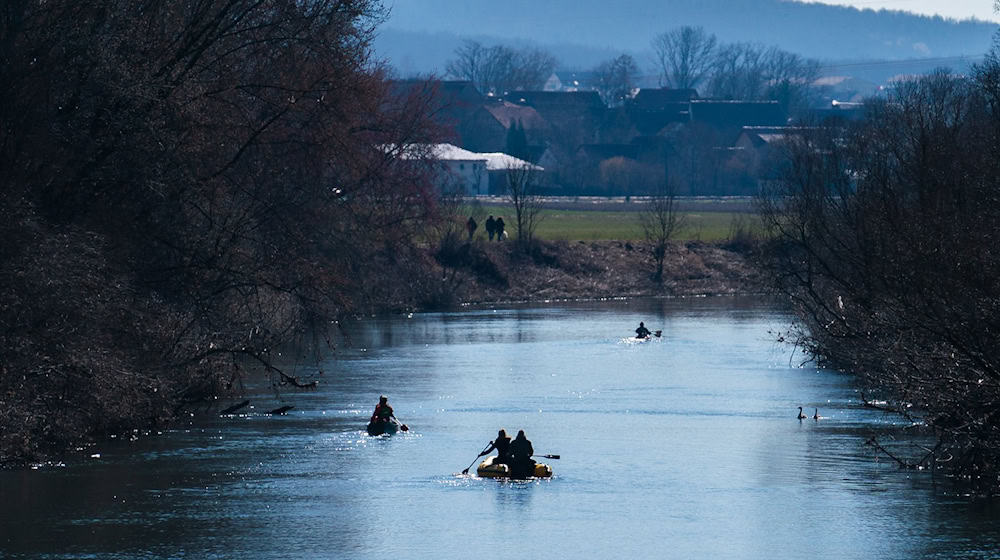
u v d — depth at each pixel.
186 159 155.50
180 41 159.75
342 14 172.88
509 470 134.25
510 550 105.00
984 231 125.44
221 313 172.88
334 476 133.88
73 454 143.50
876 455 146.12
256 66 172.25
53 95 143.88
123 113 147.75
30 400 137.12
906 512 117.38
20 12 139.50
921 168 145.88
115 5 149.38
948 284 121.25
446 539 108.50
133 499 121.56
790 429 164.50
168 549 104.19
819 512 117.69
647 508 120.25
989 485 127.44
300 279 169.88
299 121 175.12
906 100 187.75
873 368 173.25
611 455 147.25
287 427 164.12
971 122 172.62
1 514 115.50
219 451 146.75
